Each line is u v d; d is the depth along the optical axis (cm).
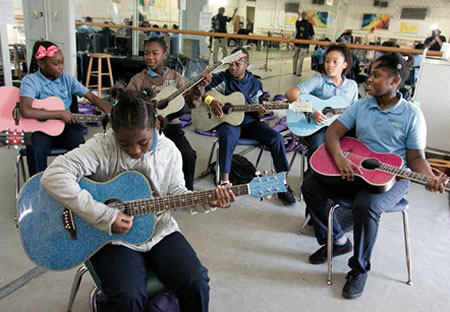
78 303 176
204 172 333
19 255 209
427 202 312
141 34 623
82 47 581
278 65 505
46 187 131
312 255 222
